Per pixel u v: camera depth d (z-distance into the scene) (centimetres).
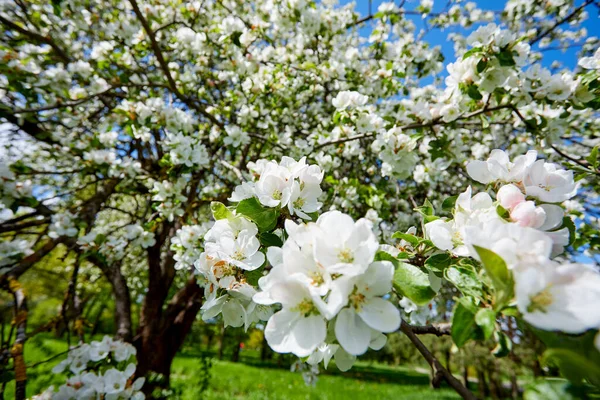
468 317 73
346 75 379
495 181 114
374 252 80
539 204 104
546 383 69
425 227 108
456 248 97
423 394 1346
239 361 1900
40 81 301
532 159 109
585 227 251
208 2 430
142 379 223
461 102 222
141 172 372
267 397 920
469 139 411
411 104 307
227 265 105
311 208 114
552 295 66
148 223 331
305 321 83
